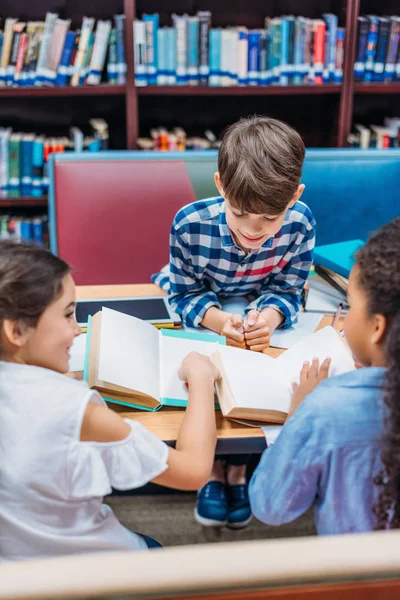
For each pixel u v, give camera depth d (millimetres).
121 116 3293
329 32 2891
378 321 857
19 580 506
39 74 2846
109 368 1154
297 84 2961
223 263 1582
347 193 2424
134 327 1319
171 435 1098
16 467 896
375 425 877
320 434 895
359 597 561
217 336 1382
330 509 919
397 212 2473
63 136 3215
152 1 3088
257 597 552
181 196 2367
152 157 2355
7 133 3033
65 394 908
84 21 2801
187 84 2924
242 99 3312
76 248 2369
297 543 546
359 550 540
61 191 2336
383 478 862
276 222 1354
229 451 1105
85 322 1446
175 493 2061
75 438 899
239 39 2875
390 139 3105
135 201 2355
